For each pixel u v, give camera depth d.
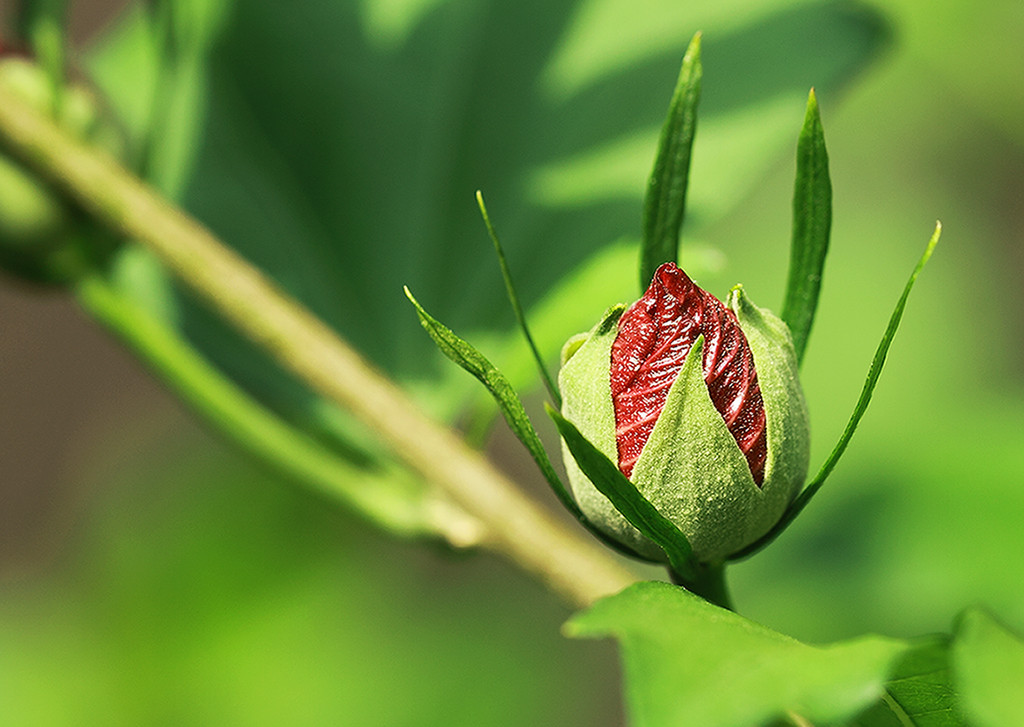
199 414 0.23
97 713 0.33
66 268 0.23
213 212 0.25
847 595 0.31
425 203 0.24
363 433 0.23
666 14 0.25
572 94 0.25
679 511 0.19
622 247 0.22
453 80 0.25
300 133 0.25
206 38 0.25
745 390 0.19
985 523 0.31
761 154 0.24
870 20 0.24
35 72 0.23
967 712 0.17
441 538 0.22
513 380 0.22
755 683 0.17
